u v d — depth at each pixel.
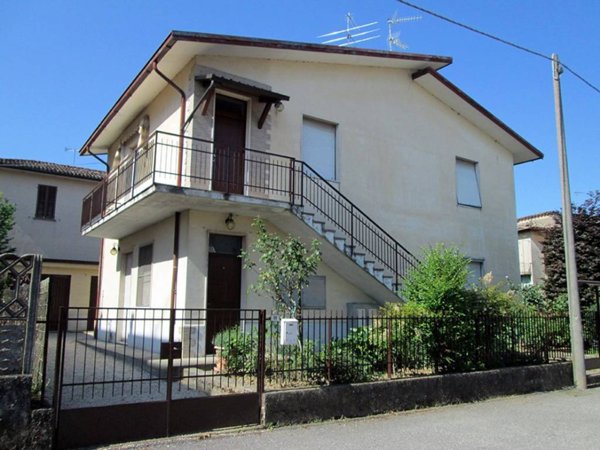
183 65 11.89
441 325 8.95
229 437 6.11
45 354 5.63
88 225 14.48
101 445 5.62
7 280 5.34
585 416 7.78
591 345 12.30
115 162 16.47
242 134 12.21
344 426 6.83
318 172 13.38
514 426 7.08
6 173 21.72
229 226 11.48
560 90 11.36
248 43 11.55
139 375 8.34
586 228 17.52
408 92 15.96
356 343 8.04
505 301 10.24
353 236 13.56
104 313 16.56
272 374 7.39
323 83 13.80
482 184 17.64
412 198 15.38
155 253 12.59
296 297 9.41
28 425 5.18
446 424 7.09
